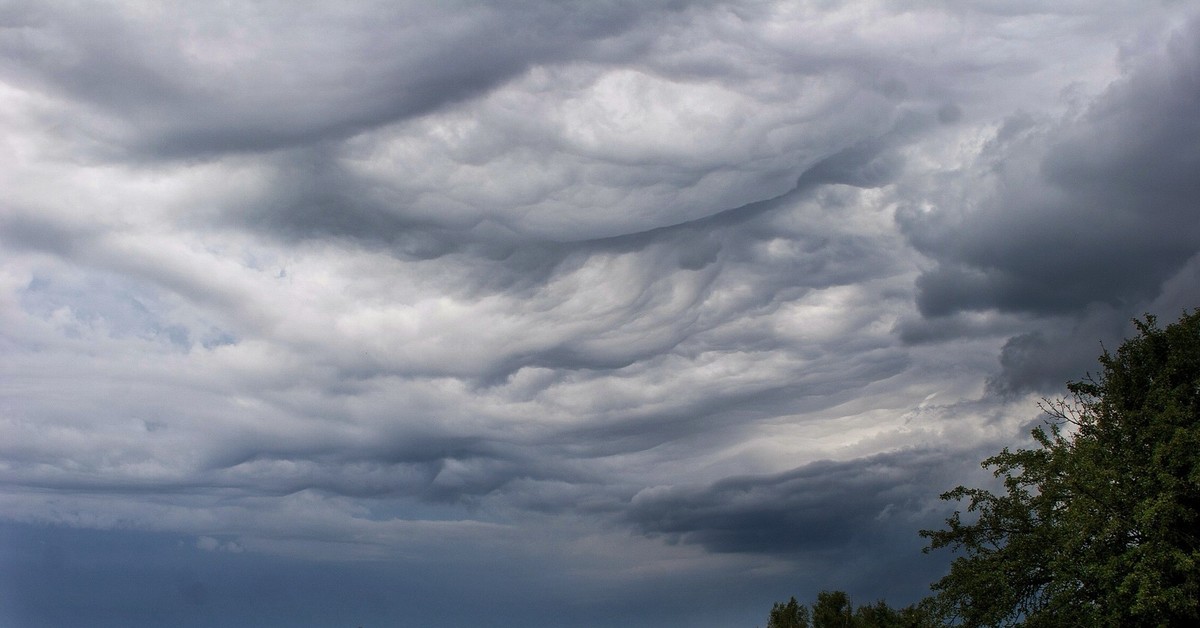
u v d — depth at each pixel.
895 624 57.22
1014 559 32.62
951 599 33.41
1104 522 29.23
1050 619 29.97
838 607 65.00
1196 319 33.69
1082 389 36.16
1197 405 32.16
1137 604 26.61
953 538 34.84
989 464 34.59
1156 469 29.52
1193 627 27.83
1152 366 34.28
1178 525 29.14
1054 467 32.16
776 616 68.25
